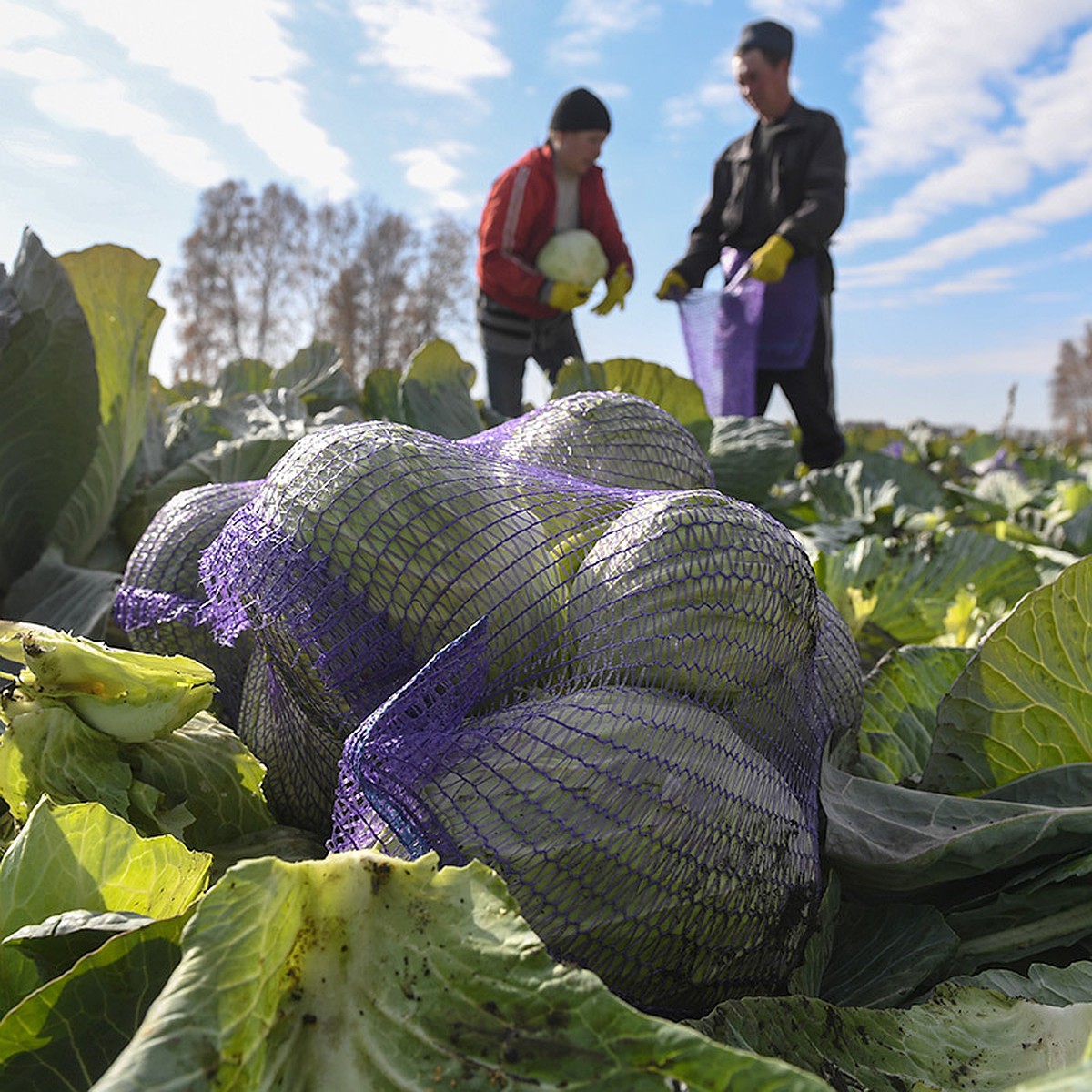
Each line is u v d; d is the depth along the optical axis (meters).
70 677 1.86
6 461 3.38
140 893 1.54
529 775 1.54
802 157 8.39
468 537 1.75
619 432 2.40
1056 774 2.26
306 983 1.17
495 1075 1.08
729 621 1.75
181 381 7.88
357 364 67.06
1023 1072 1.55
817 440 9.65
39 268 3.29
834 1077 1.48
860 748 2.67
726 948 1.64
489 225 8.17
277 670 1.91
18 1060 1.27
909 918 2.03
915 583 4.82
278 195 65.81
